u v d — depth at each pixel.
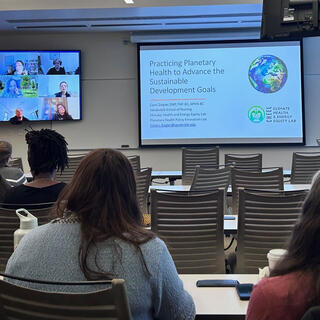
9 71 7.91
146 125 8.02
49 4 6.51
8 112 7.96
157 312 1.24
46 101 7.97
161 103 7.99
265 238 2.69
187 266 2.73
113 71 8.12
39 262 1.19
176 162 8.05
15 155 8.12
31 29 7.78
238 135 7.96
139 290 1.16
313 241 1.04
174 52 7.95
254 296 1.09
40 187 2.52
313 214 1.05
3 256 2.48
